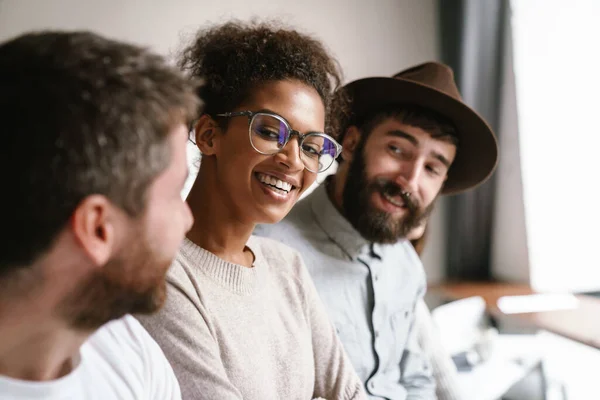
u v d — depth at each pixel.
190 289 0.66
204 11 2.05
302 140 0.70
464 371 1.75
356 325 1.18
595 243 2.27
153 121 0.35
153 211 0.38
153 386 0.55
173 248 0.41
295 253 0.93
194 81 0.42
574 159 2.30
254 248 0.83
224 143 0.70
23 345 0.39
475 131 1.29
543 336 2.29
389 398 1.20
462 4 2.56
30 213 0.33
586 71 2.21
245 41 0.72
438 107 1.24
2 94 0.32
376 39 2.56
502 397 2.01
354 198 1.22
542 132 2.39
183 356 0.63
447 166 1.31
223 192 0.71
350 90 1.26
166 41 1.97
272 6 2.21
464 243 2.74
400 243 1.39
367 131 1.26
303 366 0.81
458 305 1.94
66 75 0.33
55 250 0.35
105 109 0.33
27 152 0.32
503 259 2.67
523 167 2.47
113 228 0.36
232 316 0.71
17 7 1.69
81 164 0.33
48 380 0.43
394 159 1.23
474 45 2.53
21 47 0.33
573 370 2.14
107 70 0.34
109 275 0.38
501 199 2.66
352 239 1.21
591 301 2.14
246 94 0.69
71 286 0.37
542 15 2.31
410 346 1.35
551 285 2.43
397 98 1.26
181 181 0.41
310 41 0.78
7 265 0.34
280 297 0.83
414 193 1.23
